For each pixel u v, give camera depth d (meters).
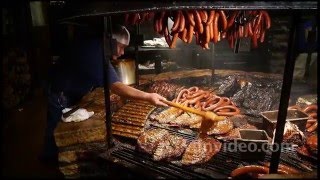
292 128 3.95
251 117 4.90
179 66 8.60
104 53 3.52
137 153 3.78
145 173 3.25
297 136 3.95
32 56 8.27
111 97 5.12
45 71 8.52
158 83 5.96
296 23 2.67
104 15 2.71
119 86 4.38
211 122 3.79
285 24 8.04
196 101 5.02
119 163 3.47
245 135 3.94
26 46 8.11
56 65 4.36
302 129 4.24
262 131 3.89
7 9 7.34
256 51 8.10
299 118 4.26
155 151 3.57
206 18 3.58
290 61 2.75
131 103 5.17
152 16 3.97
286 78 2.80
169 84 5.84
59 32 8.48
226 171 3.41
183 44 7.76
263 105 5.13
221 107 4.85
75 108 4.19
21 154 4.75
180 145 3.68
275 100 5.27
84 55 4.04
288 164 3.61
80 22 3.92
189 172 3.36
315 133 4.32
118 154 3.75
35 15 8.25
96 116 4.29
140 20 3.94
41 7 8.27
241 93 5.42
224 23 3.74
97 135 3.81
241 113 5.03
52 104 4.36
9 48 7.59
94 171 3.68
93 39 4.07
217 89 5.82
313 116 4.62
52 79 4.36
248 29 4.08
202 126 3.88
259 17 4.05
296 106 4.89
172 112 4.78
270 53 8.06
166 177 3.26
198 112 3.86
